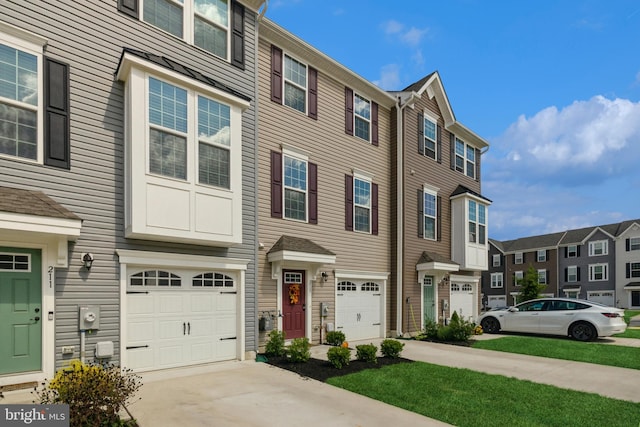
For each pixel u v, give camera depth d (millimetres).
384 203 13625
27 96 6152
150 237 7070
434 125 15758
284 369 7754
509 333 14266
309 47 11031
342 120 12281
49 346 6066
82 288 6473
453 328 12133
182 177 7355
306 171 10977
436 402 6016
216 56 8641
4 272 5859
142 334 7164
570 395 6469
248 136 9109
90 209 6633
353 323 12055
